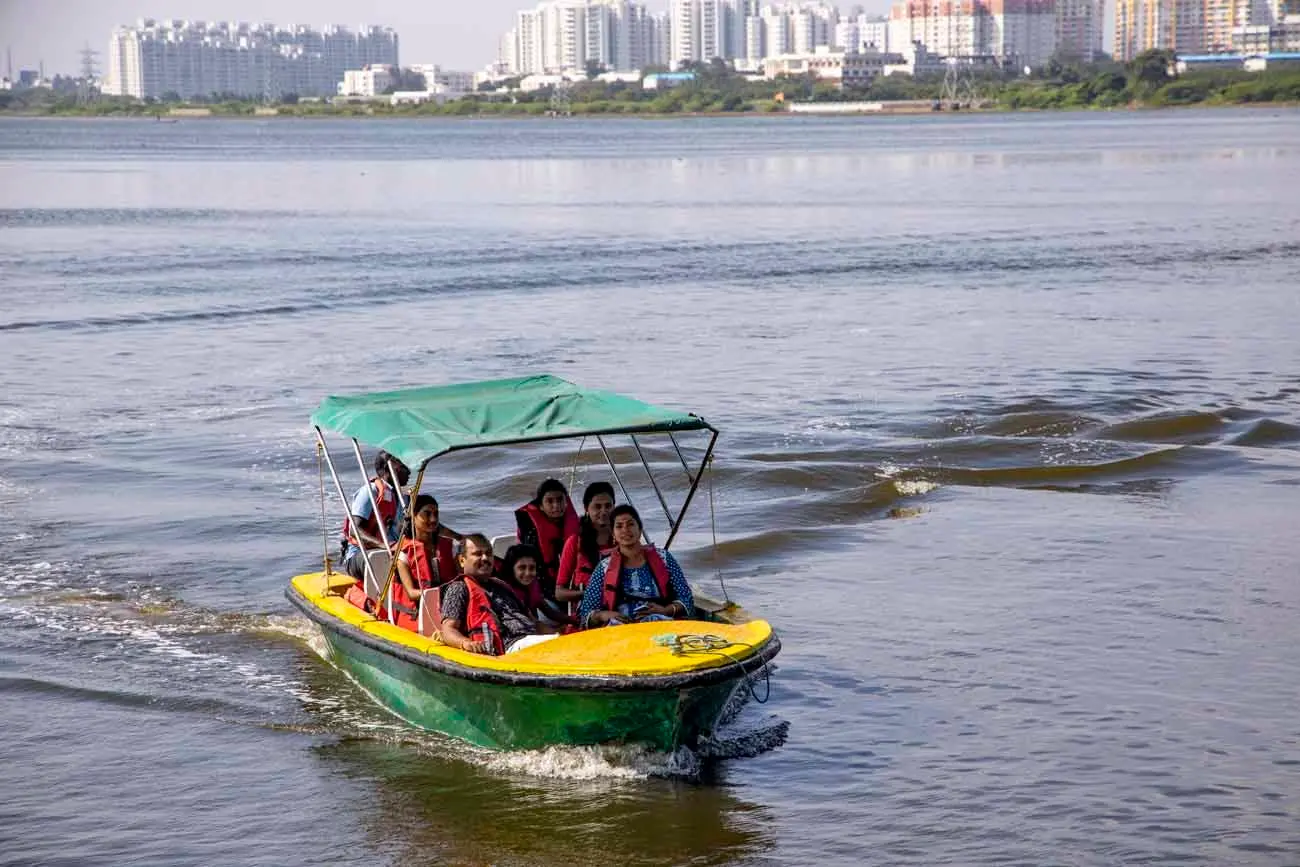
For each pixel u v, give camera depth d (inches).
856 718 474.6
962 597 592.7
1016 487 768.9
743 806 415.5
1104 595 591.2
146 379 1049.5
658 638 435.8
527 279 1610.5
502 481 777.6
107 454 836.6
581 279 1612.9
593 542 478.3
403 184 3447.3
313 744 461.7
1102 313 1343.5
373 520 533.6
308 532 693.9
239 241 2022.6
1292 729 460.8
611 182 3479.3
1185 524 692.1
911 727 466.9
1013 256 1813.5
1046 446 842.8
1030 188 3078.2
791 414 930.1
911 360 1114.7
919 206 2642.7
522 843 397.1
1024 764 439.2
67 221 2348.7
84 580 624.1
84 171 4042.8
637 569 466.3
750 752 450.0
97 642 553.0
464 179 3654.0
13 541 675.4
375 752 454.3
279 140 6943.9
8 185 3373.5
